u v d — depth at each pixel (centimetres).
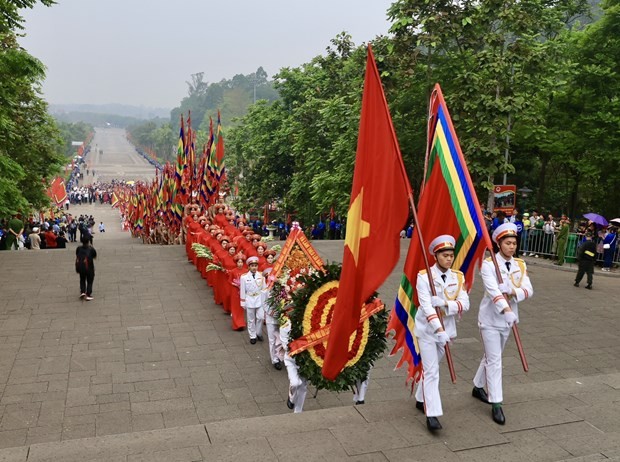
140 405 844
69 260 1872
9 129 2038
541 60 1878
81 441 565
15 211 2180
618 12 2191
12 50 1570
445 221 655
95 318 1266
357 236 598
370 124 600
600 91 2292
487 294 609
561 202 3195
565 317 1334
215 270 1369
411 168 2375
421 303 575
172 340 1137
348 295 598
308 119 3059
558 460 527
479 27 1920
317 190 2756
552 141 2384
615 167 2397
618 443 561
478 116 1838
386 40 2053
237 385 926
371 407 642
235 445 554
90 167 14612
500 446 553
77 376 945
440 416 614
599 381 725
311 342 693
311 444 555
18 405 832
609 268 1809
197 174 2331
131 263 1844
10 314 1279
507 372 1002
